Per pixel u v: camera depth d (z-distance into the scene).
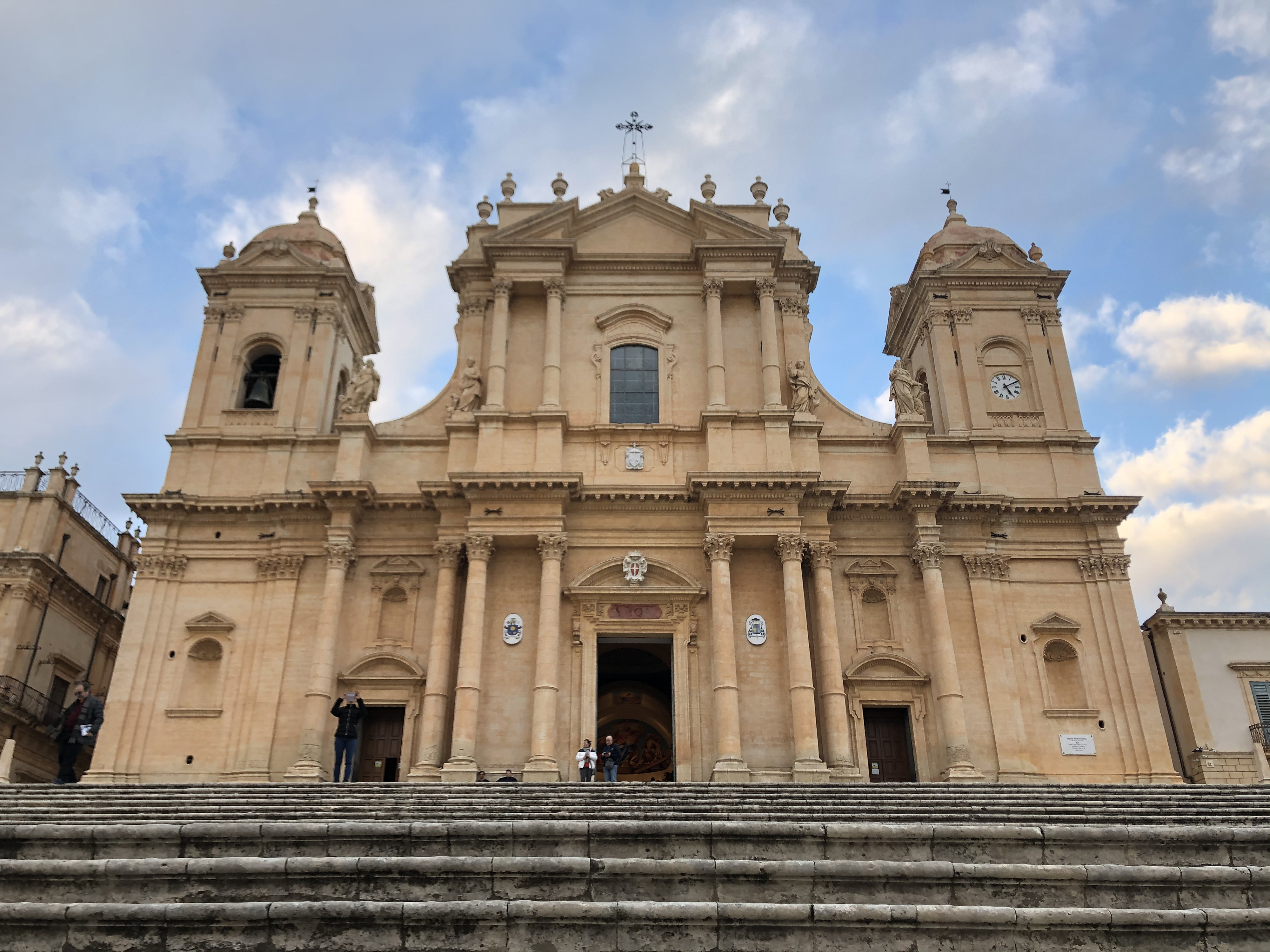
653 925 11.44
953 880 12.40
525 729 29.19
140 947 11.22
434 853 13.44
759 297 34.22
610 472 32.25
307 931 11.30
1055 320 36.12
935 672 30.06
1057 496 33.19
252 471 33.41
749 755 29.02
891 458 33.34
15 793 19.55
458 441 32.53
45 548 38.06
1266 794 19.80
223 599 31.62
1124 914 11.48
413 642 30.75
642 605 30.81
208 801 18.33
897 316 39.59
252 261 36.25
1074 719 30.41
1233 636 36.25
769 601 30.83
